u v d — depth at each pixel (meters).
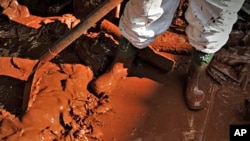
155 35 2.14
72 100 2.25
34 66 2.24
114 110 2.29
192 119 2.30
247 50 2.53
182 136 2.23
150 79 2.44
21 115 2.14
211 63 2.49
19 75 2.38
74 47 2.48
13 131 2.08
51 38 2.55
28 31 2.58
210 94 2.40
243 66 2.48
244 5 2.66
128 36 2.13
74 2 2.58
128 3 2.03
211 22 1.93
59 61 2.42
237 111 2.35
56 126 2.15
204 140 2.23
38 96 2.22
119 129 2.22
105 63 2.43
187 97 2.32
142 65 2.49
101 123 2.23
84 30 1.99
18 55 2.46
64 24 2.57
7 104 2.26
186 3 2.56
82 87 2.32
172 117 2.30
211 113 2.33
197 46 2.09
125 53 2.29
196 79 2.29
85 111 2.25
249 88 2.44
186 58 2.55
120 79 2.41
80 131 2.16
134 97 2.36
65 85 2.29
